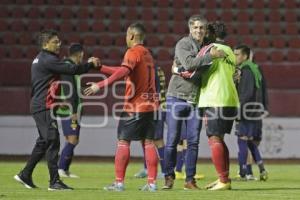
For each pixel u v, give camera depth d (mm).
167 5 66688
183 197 24344
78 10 65562
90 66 27016
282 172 42312
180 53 26672
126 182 33438
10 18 64750
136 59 26188
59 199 23688
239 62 35312
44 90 27594
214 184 28141
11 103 54375
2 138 54031
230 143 52688
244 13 66500
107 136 53906
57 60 27406
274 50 63500
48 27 64438
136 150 53625
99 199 23656
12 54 62281
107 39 63875
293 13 66750
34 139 54125
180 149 34938
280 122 54031
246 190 27828
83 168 44344
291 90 55312
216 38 28141
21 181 28344
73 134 36844
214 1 67125
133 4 66562
